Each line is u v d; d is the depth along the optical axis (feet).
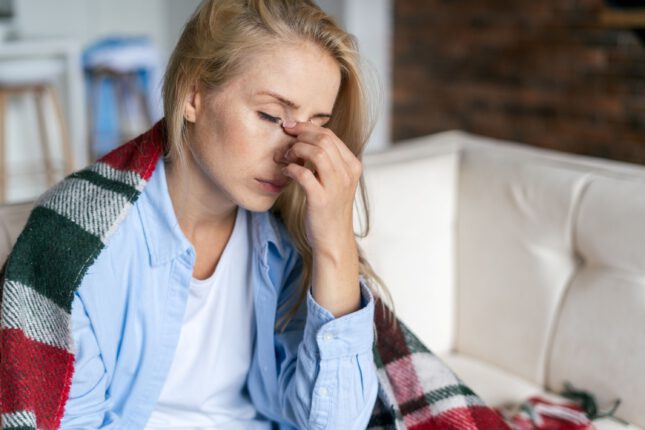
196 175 3.27
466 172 5.16
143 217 3.27
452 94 13.43
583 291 4.48
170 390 3.54
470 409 3.68
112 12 16.39
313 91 2.98
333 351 3.19
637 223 4.24
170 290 3.35
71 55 11.50
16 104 12.18
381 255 4.78
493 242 4.96
